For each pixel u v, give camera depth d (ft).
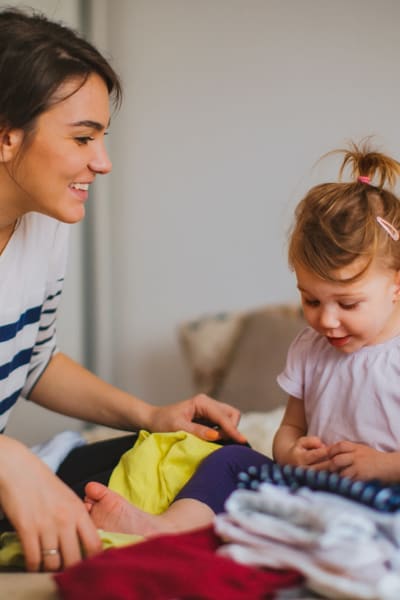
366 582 2.31
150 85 9.95
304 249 3.79
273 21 9.23
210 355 9.05
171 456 4.12
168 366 10.18
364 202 3.88
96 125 3.76
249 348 8.57
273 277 9.51
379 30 8.67
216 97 9.63
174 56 9.80
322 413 4.11
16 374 4.50
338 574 2.36
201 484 3.82
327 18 8.93
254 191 9.52
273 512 2.59
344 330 3.79
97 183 10.00
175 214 9.98
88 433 8.46
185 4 9.68
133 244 10.21
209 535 2.74
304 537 2.42
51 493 3.16
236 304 9.75
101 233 10.10
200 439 4.30
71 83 3.66
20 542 3.33
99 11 9.83
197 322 9.23
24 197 3.91
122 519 3.51
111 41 10.07
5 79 3.63
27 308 4.40
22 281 4.28
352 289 3.66
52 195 3.82
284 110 9.26
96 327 10.18
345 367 4.05
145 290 10.21
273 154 9.37
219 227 9.76
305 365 4.29
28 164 3.76
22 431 9.08
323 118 9.05
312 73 9.07
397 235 3.84
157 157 10.00
